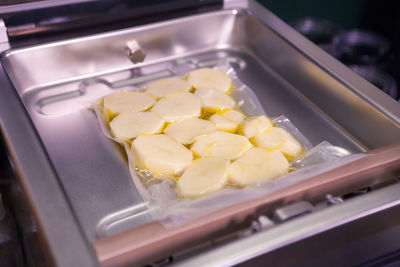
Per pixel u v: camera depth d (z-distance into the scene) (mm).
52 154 416
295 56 500
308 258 294
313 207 305
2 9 462
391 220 311
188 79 493
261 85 523
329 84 461
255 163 385
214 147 404
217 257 266
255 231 289
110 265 273
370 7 951
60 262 266
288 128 448
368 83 440
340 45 893
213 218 297
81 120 458
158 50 549
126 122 433
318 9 910
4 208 457
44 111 469
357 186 354
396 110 405
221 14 552
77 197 375
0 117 376
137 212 363
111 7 507
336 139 445
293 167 396
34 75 493
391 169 356
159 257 293
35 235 393
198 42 567
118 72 531
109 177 395
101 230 349
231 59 567
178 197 367
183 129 425
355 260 323
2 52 462
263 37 545
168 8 539
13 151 343
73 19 495
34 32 485
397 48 979
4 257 439
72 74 514
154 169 391
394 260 337
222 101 463
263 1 839
